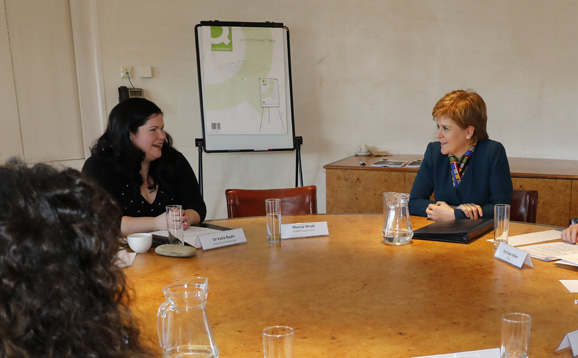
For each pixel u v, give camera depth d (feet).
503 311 4.30
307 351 3.65
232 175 15.75
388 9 14.89
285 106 14.44
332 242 6.57
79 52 14.21
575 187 11.41
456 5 14.52
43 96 13.96
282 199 9.48
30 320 1.59
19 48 13.52
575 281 5.00
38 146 13.99
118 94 14.62
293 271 5.46
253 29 14.23
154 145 8.01
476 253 5.98
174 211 6.26
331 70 15.37
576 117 14.11
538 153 14.53
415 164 13.37
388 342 3.77
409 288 4.88
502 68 14.46
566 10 13.80
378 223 7.58
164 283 5.16
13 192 1.63
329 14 15.08
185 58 14.97
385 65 15.15
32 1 13.57
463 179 8.58
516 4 14.11
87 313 1.71
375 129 15.53
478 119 8.40
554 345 3.68
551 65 14.10
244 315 4.33
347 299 4.63
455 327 4.01
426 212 7.90
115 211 1.92
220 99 14.17
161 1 14.64
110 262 1.81
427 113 15.17
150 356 2.03
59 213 1.67
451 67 14.80
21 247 1.57
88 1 14.14
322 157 15.81
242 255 6.09
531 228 7.05
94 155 8.09
